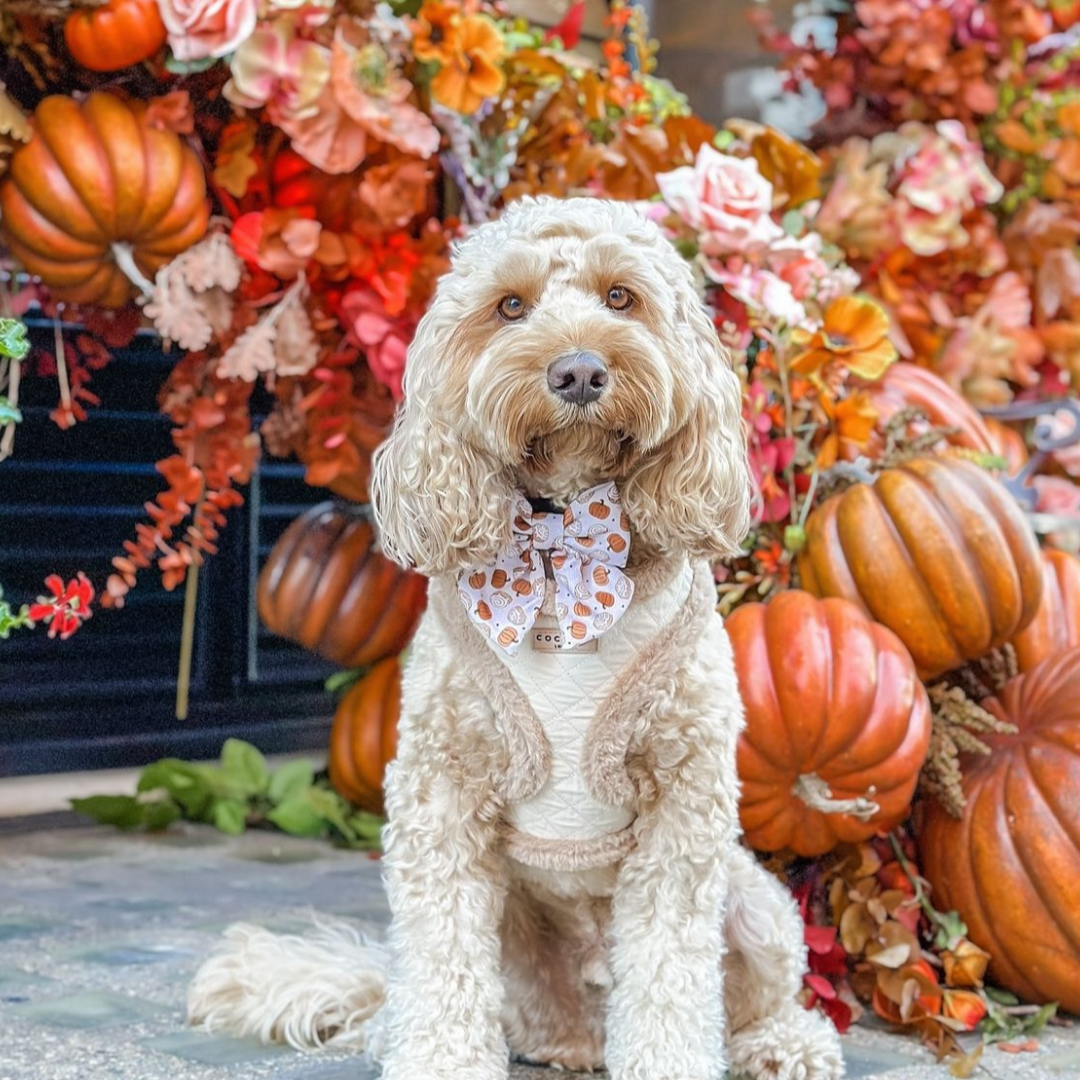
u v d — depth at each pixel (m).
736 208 3.83
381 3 3.97
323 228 4.04
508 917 2.86
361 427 4.30
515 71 4.25
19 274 3.99
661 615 2.60
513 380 2.39
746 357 3.89
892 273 4.99
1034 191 5.48
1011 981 3.25
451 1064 2.51
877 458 3.81
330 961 3.09
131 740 5.71
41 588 5.52
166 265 3.78
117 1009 3.17
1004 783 3.29
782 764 3.21
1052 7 5.52
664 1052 2.51
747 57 5.91
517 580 2.57
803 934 3.13
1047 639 3.77
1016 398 5.51
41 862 4.62
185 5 3.57
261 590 5.08
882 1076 2.84
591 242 2.53
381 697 4.91
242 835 5.10
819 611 3.34
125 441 5.64
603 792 2.59
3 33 3.57
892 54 5.30
